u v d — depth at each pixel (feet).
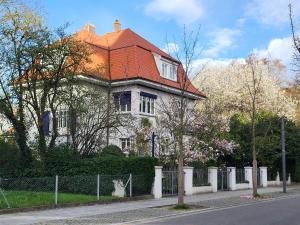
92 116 98.63
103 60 128.36
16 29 92.22
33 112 100.94
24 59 92.53
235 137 130.21
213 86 178.29
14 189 79.51
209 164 117.91
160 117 115.55
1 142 99.91
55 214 59.36
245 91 167.12
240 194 100.53
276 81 182.29
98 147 99.55
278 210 67.87
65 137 102.27
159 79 129.80
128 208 68.18
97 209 66.13
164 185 89.51
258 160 140.05
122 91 119.85
